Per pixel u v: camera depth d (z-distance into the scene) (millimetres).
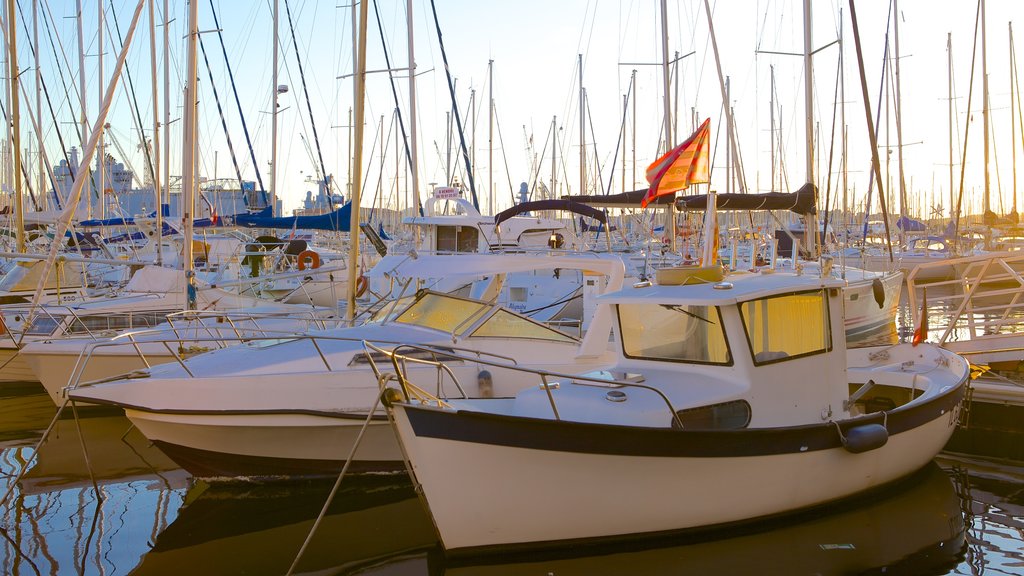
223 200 31672
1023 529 7652
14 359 13555
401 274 10984
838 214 35125
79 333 13852
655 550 7070
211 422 8953
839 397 8164
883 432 7461
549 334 10719
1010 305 12305
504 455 6578
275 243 20984
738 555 7102
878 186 10289
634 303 7973
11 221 24562
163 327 12383
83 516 8555
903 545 7301
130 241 23469
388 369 9555
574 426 6559
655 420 7066
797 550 7199
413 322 10766
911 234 40062
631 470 6785
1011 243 34219
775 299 7746
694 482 6961
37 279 17156
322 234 29438
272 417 8992
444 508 6672
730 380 7492
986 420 10102
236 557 7512
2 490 9359
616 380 7387
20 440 11359
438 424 6582
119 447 11078
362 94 12602
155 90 16656
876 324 15109
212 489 9375
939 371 10211
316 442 9258
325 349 9859
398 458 9539
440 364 8234
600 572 6816
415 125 20875
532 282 17453
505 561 6883
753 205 14047
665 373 7746
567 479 6719
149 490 9406
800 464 7344
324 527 8219
